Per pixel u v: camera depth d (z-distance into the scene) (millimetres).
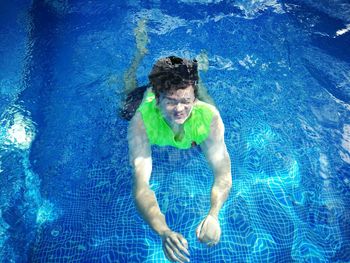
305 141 1678
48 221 1472
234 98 1818
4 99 1959
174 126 1301
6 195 1558
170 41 2135
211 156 1326
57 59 2148
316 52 2117
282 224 1414
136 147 1321
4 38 2336
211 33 2195
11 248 1415
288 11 2371
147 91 1562
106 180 1556
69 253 1375
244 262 1322
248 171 1546
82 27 2330
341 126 1751
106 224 1431
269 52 2094
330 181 1560
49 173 1617
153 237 1381
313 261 1349
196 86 1157
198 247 1344
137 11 2361
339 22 2318
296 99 1849
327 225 1441
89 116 1794
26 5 2574
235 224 1396
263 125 1712
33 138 1762
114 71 1997
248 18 2309
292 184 1528
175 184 1478
